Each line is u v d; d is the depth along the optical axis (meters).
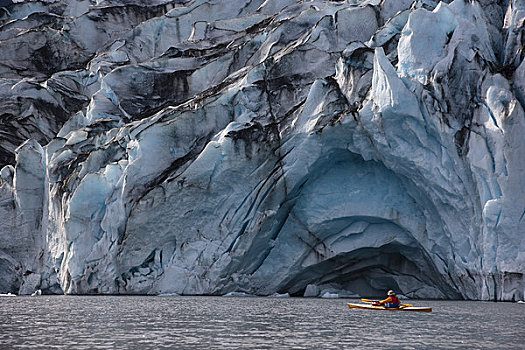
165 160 136.38
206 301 110.06
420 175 119.94
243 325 69.50
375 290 143.00
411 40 125.31
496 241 111.12
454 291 125.12
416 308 91.06
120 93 169.00
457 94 116.38
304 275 138.25
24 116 184.25
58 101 187.75
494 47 127.06
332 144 126.75
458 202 116.06
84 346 53.78
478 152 112.38
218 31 188.38
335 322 73.38
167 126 138.12
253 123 132.88
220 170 129.00
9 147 183.88
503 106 111.12
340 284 143.00
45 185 157.62
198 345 54.53
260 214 128.00
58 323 71.56
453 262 120.31
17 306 98.94
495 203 109.88
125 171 133.88
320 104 130.12
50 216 150.75
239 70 159.50
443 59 119.75
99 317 78.62
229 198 129.88
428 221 123.44
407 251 132.00
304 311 89.06
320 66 144.00
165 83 168.12
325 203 130.88
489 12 131.12
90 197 136.00
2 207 159.25
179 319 76.00
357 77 129.00
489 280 112.88
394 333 63.19
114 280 132.12
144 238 130.12
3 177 162.38
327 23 148.88
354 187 129.88
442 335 61.88
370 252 134.50
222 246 129.00
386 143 120.56
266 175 128.88
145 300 113.00
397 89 116.31
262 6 191.75
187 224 130.38
